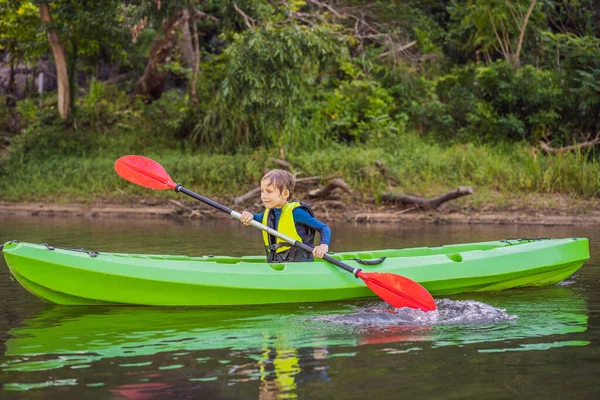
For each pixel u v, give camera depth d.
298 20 20.61
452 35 24.08
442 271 6.52
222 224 14.16
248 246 9.99
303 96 19.00
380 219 15.12
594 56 19.75
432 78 22.55
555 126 19.86
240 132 19.47
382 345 4.58
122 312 5.72
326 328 5.11
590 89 19.20
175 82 27.38
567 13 24.52
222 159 18.28
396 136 20.45
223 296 5.94
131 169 7.13
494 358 4.27
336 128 20.52
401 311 5.73
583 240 7.41
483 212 15.27
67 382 3.84
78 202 17.14
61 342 4.71
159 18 18.48
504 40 22.34
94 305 5.95
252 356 4.33
